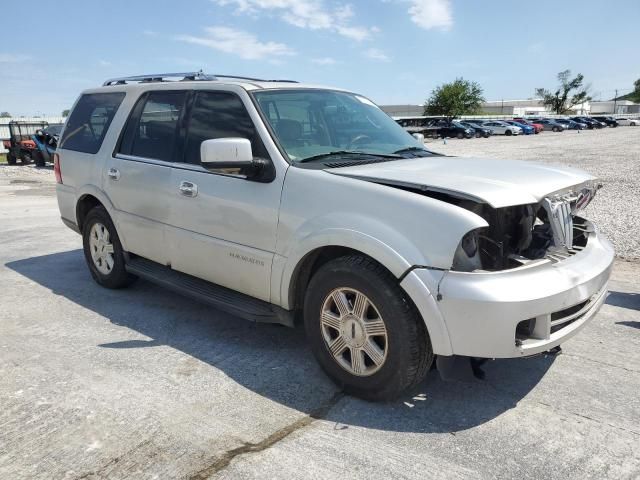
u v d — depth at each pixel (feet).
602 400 10.92
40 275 19.52
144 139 15.57
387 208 10.02
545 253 10.66
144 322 14.99
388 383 10.27
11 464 8.80
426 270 9.43
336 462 8.89
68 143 18.79
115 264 17.01
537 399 10.95
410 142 14.71
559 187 10.88
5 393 11.01
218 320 15.17
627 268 20.24
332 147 13.05
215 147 11.23
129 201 15.67
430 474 8.61
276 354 13.00
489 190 9.82
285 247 11.49
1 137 113.91
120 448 9.21
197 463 8.84
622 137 129.80
